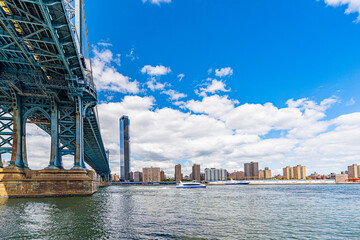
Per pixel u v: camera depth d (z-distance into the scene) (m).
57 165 52.34
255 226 23.36
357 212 34.00
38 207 33.22
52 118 53.44
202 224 24.00
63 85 50.12
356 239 19.00
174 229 21.41
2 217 25.56
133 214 30.00
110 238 17.83
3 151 50.47
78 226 21.53
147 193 86.25
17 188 46.84
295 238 19.11
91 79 58.53
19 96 52.12
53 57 43.59
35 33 35.00
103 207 35.41
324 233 20.83
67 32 37.25
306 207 39.81
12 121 53.56
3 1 29.39
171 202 48.56
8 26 33.19
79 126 54.66
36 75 46.62
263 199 57.00
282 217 29.09
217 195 73.38
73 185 50.12
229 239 18.38
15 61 42.97
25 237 17.70
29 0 28.64
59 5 31.34
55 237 17.80
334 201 51.50
